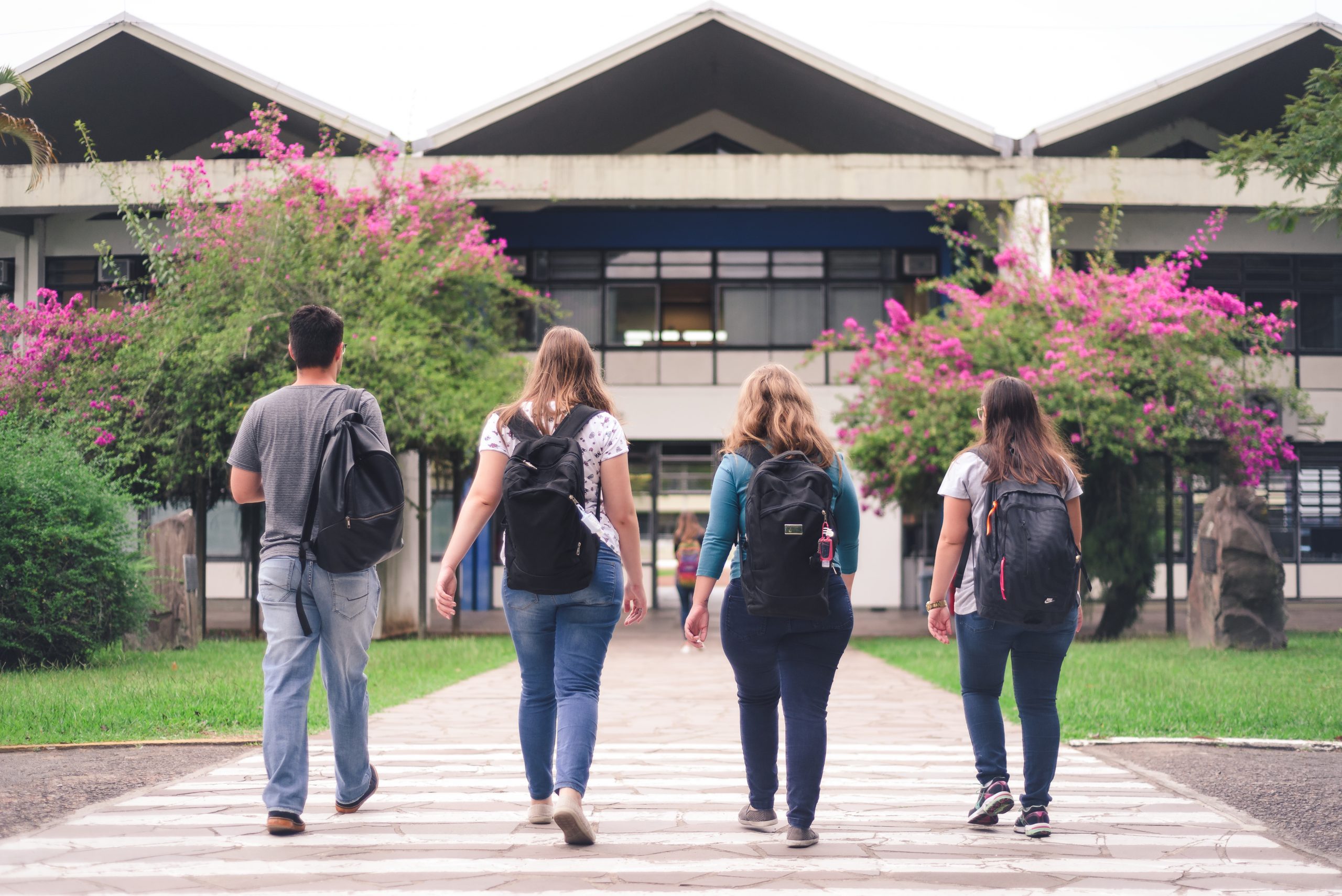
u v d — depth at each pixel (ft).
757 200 59.98
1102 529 49.03
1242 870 11.43
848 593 12.67
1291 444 72.79
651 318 76.18
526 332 75.77
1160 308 48.49
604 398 13.05
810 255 76.43
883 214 76.54
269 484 12.72
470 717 23.49
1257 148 29.76
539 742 12.96
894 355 52.80
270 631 12.71
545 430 12.59
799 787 12.38
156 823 13.16
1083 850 12.26
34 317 48.42
